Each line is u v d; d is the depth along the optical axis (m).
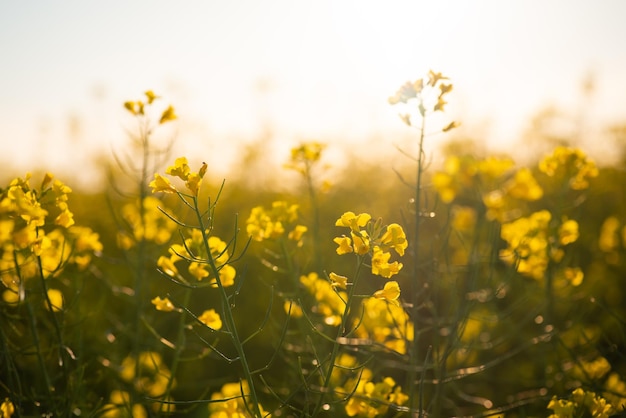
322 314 3.59
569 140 9.34
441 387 3.20
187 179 2.42
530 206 6.41
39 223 2.64
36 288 3.60
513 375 4.67
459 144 8.05
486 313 5.11
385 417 3.65
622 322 3.27
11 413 2.99
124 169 3.92
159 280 5.77
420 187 3.14
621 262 5.83
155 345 3.96
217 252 2.98
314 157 4.09
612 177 8.60
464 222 3.65
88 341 4.30
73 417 3.38
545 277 4.15
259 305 5.61
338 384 3.54
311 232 4.88
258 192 9.66
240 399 3.11
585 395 3.00
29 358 3.92
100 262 6.29
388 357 4.35
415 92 3.08
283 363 4.86
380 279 5.39
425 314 5.16
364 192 9.51
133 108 3.82
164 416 3.95
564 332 4.02
